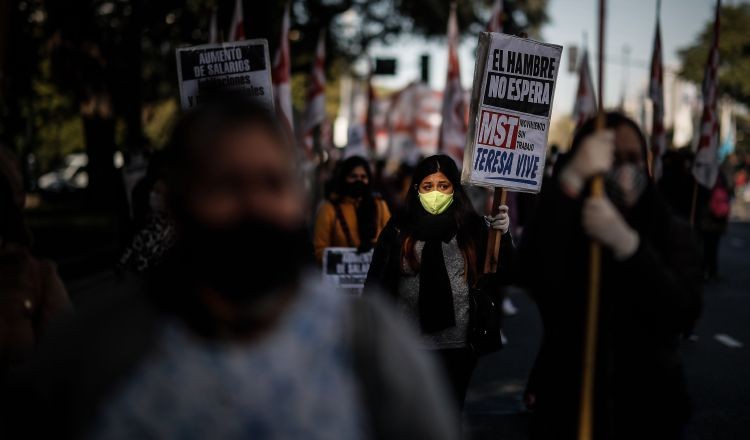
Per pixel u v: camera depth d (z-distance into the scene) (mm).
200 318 1655
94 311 1704
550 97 5055
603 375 2840
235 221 1612
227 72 6344
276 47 13961
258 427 1631
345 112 49281
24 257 3395
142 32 21578
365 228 6707
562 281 2826
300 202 1684
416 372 1727
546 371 3008
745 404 7027
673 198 11109
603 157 2578
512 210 10227
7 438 1671
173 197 1660
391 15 28859
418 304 4715
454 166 4871
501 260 4844
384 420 1688
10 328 3260
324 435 1642
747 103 57031
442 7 28016
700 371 8242
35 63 20109
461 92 10531
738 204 39844
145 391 1625
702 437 6129
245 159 1610
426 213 4785
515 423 6484
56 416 1661
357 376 1680
